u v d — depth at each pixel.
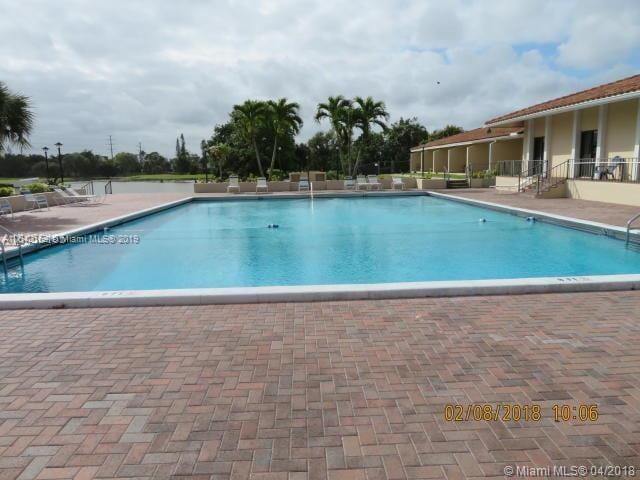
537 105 22.19
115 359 3.74
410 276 8.00
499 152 28.98
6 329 4.41
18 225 12.13
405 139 54.34
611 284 5.43
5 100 12.98
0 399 3.13
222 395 3.14
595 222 10.90
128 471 2.37
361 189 23.94
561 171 19.80
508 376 3.35
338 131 29.02
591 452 2.48
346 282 7.71
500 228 12.36
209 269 8.62
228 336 4.18
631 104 15.70
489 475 2.31
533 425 2.74
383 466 2.39
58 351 3.91
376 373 3.43
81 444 2.61
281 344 3.99
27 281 7.81
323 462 2.42
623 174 15.62
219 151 36.84
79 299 5.05
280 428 2.74
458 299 5.17
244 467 2.39
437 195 20.55
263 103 28.72
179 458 2.47
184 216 15.71
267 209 17.66
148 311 4.91
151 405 3.02
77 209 16.23
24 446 2.60
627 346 3.85
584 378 3.31
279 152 37.94
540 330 4.22
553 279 5.56
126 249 10.30
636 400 3.00
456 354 3.74
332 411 2.92
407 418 2.83
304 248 10.35
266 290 5.25
